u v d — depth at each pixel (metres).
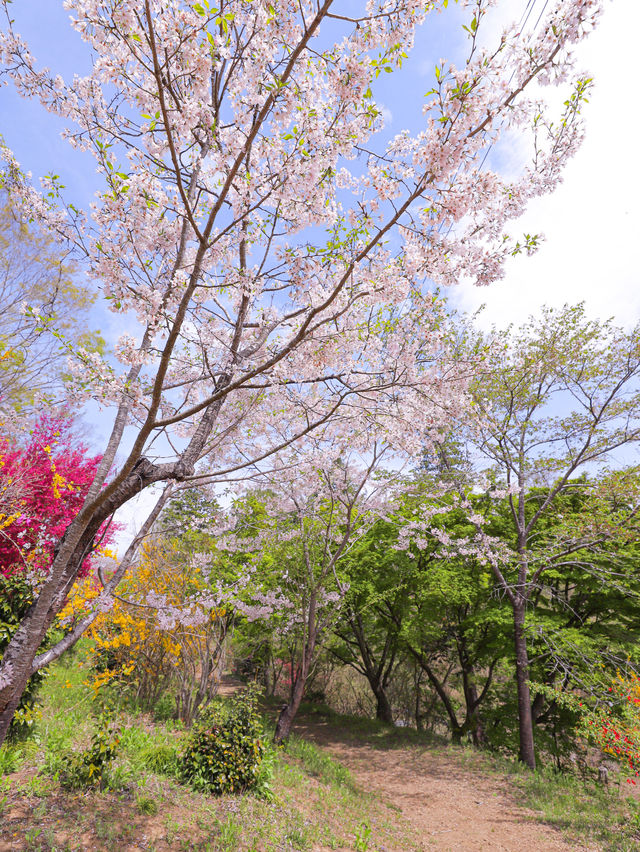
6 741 5.62
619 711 9.14
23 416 7.64
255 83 3.17
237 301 4.84
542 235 3.68
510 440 12.10
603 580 10.61
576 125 3.34
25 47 3.51
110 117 3.98
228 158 4.04
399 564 13.06
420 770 9.92
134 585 8.74
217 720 6.85
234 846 4.77
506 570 12.70
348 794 7.75
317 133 3.46
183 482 4.70
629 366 11.19
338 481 9.47
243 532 9.55
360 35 3.02
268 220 4.21
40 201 3.86
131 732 6.95
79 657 10.36
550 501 12.21
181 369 6.12
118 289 3.72
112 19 2.89
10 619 5.74
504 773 9.66
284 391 5.62
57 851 4.00
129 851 4.27
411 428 5.90
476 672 15.40
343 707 18.80
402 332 5.70
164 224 4.25
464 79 2.88
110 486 3.45
